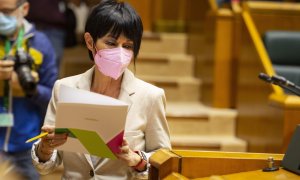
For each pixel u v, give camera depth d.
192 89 7.75
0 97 4.33
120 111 2.72
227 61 7.14
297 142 2.93
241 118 6.84
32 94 4.25
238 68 7.06
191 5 8.51
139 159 2.98
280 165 2.99
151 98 3.22
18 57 4.23
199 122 6.94
